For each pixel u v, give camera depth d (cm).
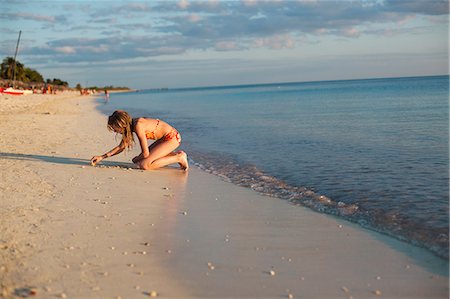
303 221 550
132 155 1058
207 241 475
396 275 392
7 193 649
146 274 389
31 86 7856
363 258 430
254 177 816
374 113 2231
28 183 718
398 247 457
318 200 645
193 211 591
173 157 884
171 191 706
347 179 766
